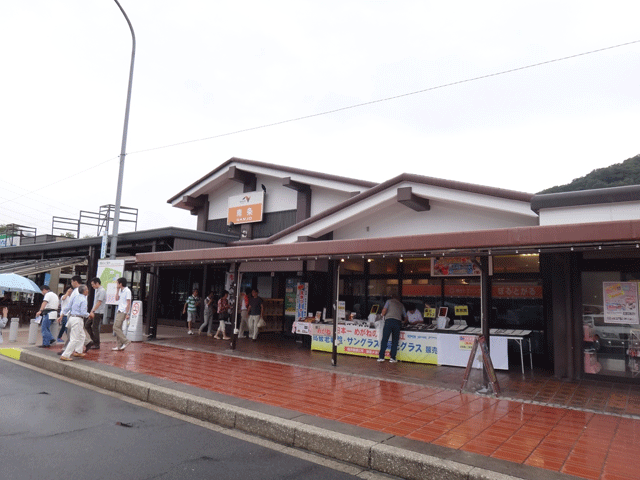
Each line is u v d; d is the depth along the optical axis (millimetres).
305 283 13992
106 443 4699
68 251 21188
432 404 6230
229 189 19578
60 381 7969
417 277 11938
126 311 10984
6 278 13883
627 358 7902
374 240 8422
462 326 10367
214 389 6801
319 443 4707
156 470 4012
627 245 6102
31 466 3994
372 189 11844
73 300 9391
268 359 10078
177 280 20016
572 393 7090
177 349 11469
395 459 4184
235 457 4457
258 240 16047
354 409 5855
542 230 6609
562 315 8445
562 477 3730
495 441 4672
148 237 16875
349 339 11094
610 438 4836
